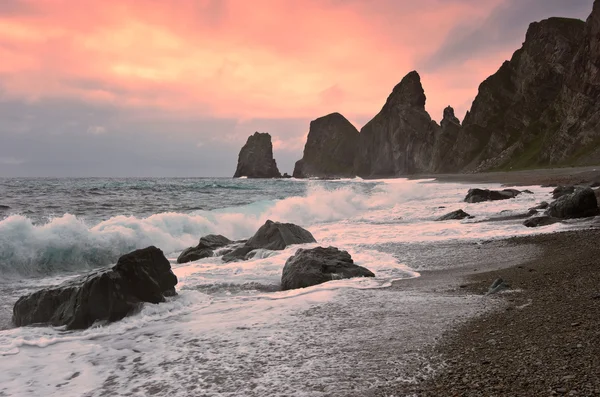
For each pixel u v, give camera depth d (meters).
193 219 19.41
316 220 24.59
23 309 8.16
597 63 93.44
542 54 131.88
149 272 8.77
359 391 4.57
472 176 96.25
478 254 13.03
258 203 29.70
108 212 27.05
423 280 10.16
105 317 7.80
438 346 5.72
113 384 5.21
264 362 5.52
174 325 7.41
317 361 5.45
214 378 5.14
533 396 4.10
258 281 11.05
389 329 6.57
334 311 7.73
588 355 4.83
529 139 114.56
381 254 13.60
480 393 4.29
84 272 12.81
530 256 11.95
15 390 5.14
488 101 146.62
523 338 5.64
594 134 86.94
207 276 11.63
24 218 12.96
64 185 65.56
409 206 30.44
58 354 6.29
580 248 12.08
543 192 34.66
